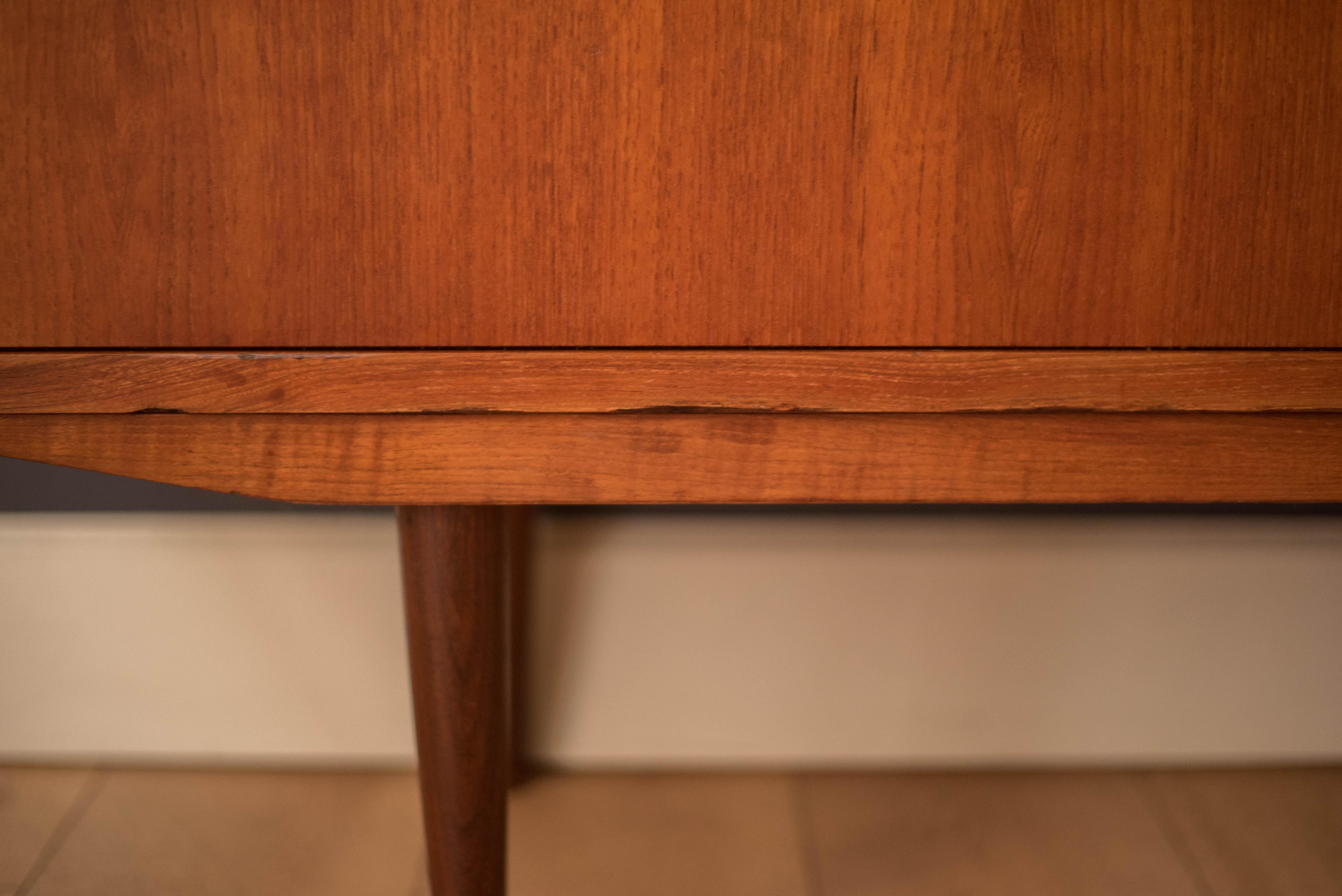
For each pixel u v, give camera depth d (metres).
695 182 0.29
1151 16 0.28
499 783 0.42
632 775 0.77
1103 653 0.74
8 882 0.64
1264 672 0.74
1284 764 0.77
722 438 0.32
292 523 0.70
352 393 0.30
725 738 0.76
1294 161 0.29
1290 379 0.31
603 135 0.29
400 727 0.75
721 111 0.29
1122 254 0.30
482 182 0.29
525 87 0.28
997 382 0.31
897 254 0.30
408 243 0.29
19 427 0.31
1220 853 0.69
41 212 0.29
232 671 0.73
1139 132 0.29
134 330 0.30
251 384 0.30
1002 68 0.29
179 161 0.29
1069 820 0.72
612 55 0.28
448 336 0.30
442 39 0.28
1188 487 0.32
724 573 0.71
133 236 0.29
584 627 0.73
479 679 0.40
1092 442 0.32
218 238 0.29
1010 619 0.73
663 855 0.68
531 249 0.30
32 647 0.72
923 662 0.74
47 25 0.28
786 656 0.74
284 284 0.30
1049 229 0.30
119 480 0.69
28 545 0.70
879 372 0.31
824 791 0.75
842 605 0.72
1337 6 0.28
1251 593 0.72
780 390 0.31
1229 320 0.30
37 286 0.29
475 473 0.32
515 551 0.67
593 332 0.30
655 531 0.71
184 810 0.72
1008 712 0.75
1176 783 0.76
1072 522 0.71
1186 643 0.73
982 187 0.29
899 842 0.70
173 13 0.28
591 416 0.32
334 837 0.69
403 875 0.66
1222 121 0.29
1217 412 0.32
